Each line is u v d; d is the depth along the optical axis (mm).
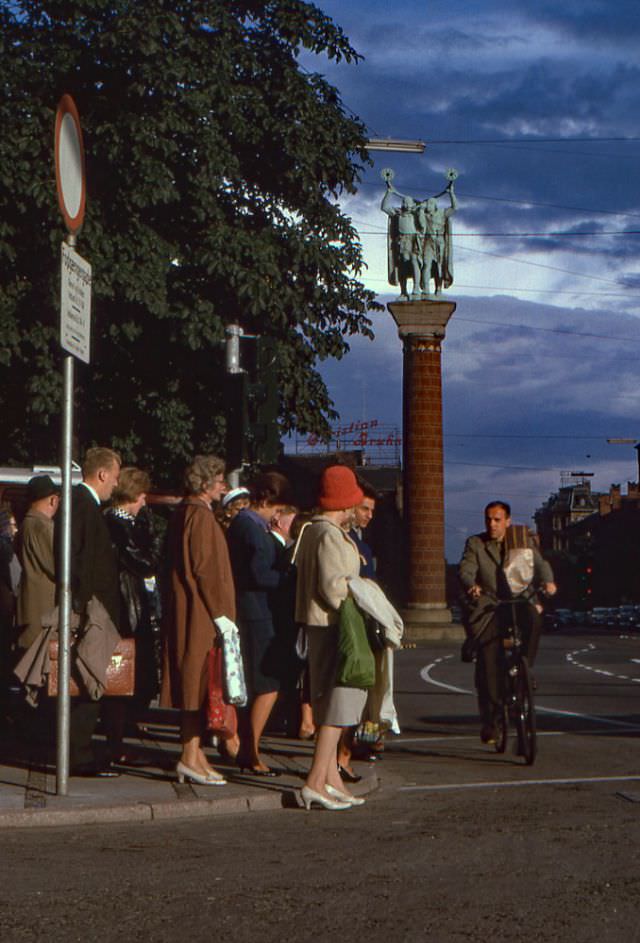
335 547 9258
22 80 25953
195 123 26812
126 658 10508
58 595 9664
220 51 27516
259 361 14273
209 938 5609
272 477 11172
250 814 9203
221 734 10133
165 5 27578
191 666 9945
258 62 28406
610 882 6652
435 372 61688
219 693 10039
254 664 10711
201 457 10125
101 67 26469
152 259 26172
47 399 26156
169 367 28078
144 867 7215
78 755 10367
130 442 28156
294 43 29047
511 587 12609
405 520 61625
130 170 25938
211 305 26750
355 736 10961
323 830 8453
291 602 10953
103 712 11078
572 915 5934
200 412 28781
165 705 10102
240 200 28969
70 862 7379
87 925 5852
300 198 29141
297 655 12516
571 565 140875
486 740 13062
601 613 108688
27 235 25906
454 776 11211
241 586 10891
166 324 27266
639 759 12312
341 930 5719
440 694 22531
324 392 30219
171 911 6121
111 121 26078
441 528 61406
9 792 9570
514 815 8938
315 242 28391
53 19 27016
